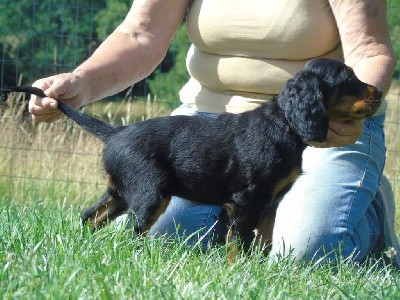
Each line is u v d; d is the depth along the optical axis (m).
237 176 5.52
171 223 6.29
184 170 5.61
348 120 5.39
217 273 4.57
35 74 15.66
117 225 5.59
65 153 9.67
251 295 4.07
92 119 5.77
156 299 3.94
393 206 6.63
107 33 14.91
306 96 5.24
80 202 8.96
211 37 6.15
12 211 6.14
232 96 6.23
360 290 4.53
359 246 6.02
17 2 14.71
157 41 6.53
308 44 5.94
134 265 4.48
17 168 9.60
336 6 5.92
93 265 4.45
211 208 6.31
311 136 5.22
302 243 5.81
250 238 5.54
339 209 5.90
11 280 4.10
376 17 5.90
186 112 6.40
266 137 5.45
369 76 5.65
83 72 6.05
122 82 6.33
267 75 6.02
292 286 4.54
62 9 15.54
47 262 4.43
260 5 6.00
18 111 9.95
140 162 5.57
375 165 6.15
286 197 6.04
